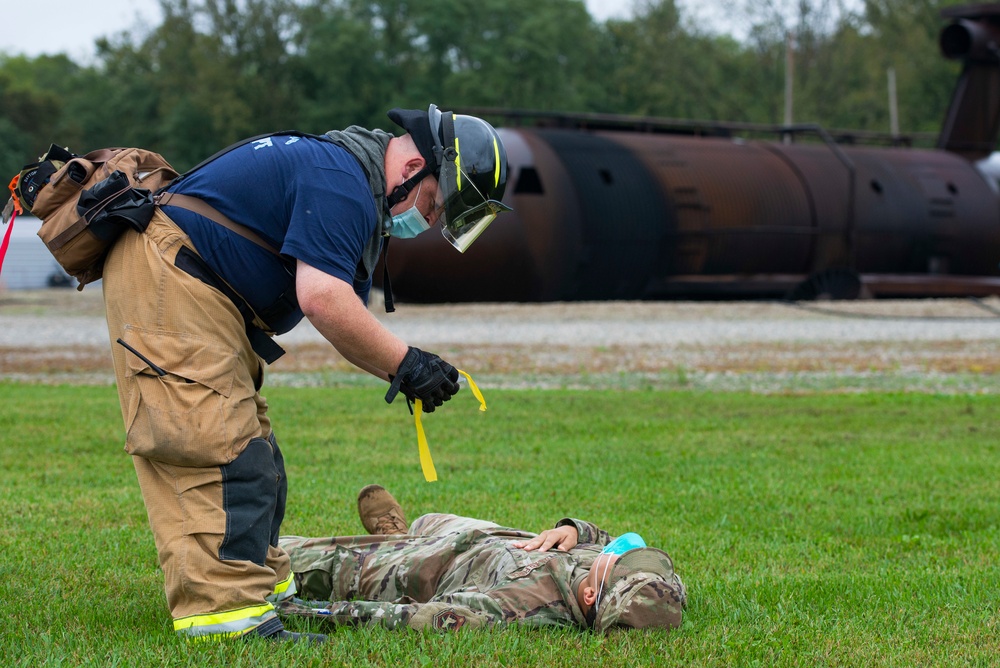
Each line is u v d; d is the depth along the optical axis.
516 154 48.56
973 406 25.67
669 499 14.55
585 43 162.75
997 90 66.31
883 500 14.79
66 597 9.21
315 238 7.87
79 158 8.08
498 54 147.38
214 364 7.77
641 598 7.80
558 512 13.50
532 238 47.34
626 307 53.72
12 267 97.88
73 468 16.52
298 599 8.95
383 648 7.45
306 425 21.61
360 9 154.25
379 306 53.03
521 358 35.50
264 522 7.89
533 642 7.64
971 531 13.02
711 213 52.19
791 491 15.34
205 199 7.98
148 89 164.88
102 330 47.50
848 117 154.12
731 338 41.66
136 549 11.09
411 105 147.88
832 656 7.70
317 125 147.50
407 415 23.27
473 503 13.99
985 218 60.91
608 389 29.20
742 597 9.42
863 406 25.64
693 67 158.25
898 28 158.38
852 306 54.81
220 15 150.50
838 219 55.69
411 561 8.93
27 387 28.84
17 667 7.12
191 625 7.60
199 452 7.60
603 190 49.28
